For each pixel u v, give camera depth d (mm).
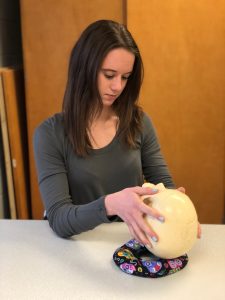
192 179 2174
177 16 1959
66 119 1096
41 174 1061
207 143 2127
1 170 2158
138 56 1091
